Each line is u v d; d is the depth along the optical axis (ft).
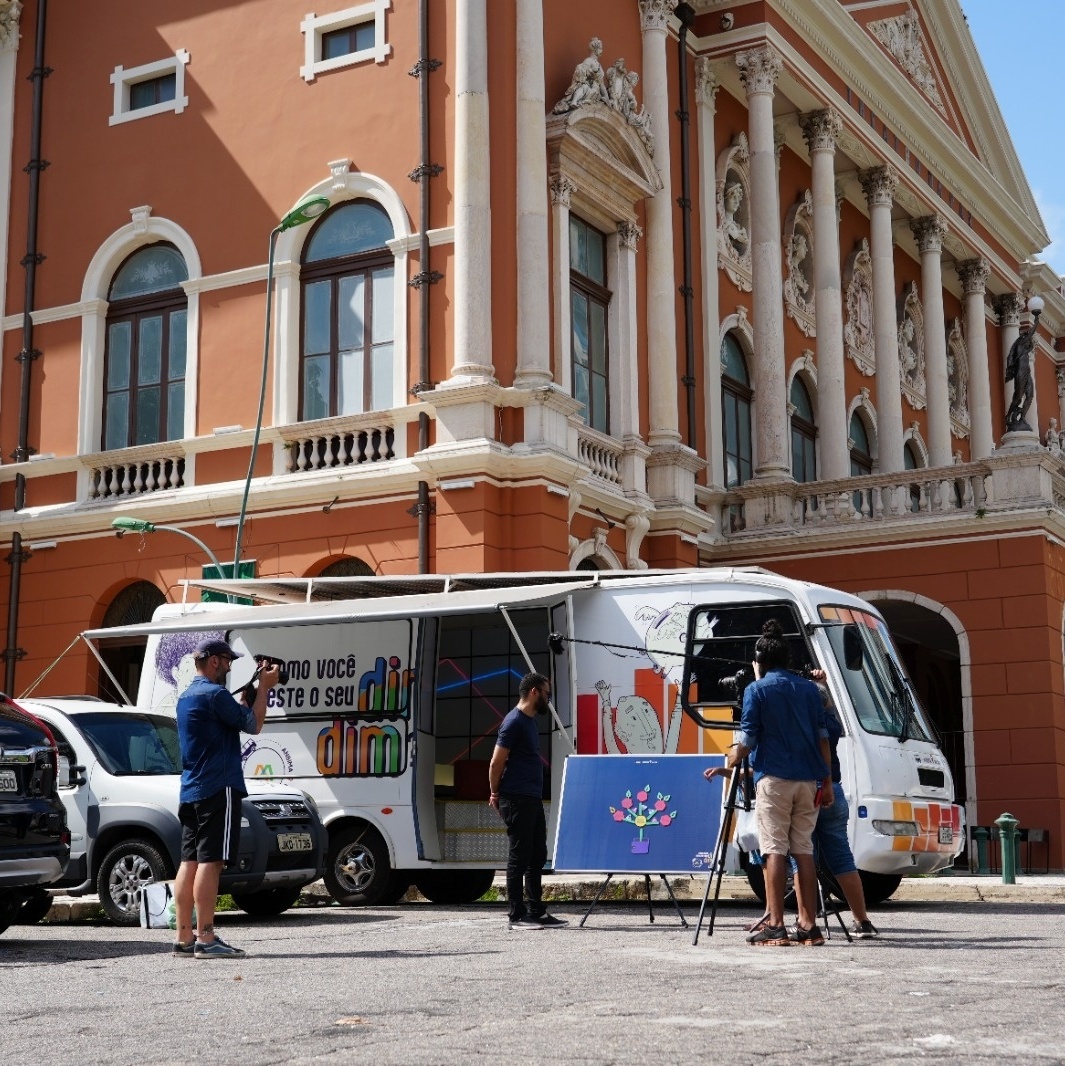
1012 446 81.92
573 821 38.86
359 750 51.67
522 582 53.26
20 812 34.19
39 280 84.07
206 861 31.48
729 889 53.98
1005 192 128.47
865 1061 17.37
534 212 71.92
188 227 80.02
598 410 78.79
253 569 68.13
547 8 76.59
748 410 95.91
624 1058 17.60
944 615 82.28
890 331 106.42
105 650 80.18
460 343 70.28
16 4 86.63
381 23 75.92
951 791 50.90
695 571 49.55
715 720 47.88
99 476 80.59
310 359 76.33
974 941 33.47
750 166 92.22
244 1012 22.56
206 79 80.84
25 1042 20.33
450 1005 22.59
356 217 76.13
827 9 97.14
